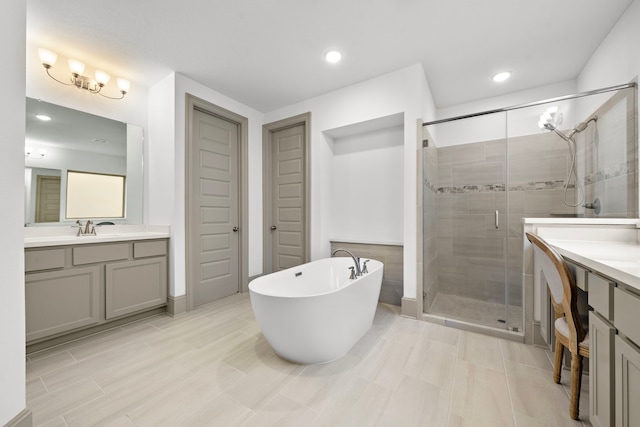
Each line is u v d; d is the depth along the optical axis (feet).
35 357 5.73
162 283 8.18
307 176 10.28
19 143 3.27
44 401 4.36
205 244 9.43
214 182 9.77
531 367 5.30
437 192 9.37
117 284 7.15
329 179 10.70
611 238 5.50
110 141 8.27
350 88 9.23
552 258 4.13
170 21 6.11
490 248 8.46
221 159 10.04
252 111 11.14
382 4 5.65
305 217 10.38
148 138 9.08
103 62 7.72
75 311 6.38
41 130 6.99
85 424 3.87
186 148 8.59
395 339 6.55
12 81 3.19
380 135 9.92
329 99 9.74
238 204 10.67
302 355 5.36
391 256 9.26
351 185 10.52
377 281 7.01
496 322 7.13
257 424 3.85
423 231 7.98
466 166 9.06
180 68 8.09
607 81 6.54
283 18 6.06
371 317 6.93
